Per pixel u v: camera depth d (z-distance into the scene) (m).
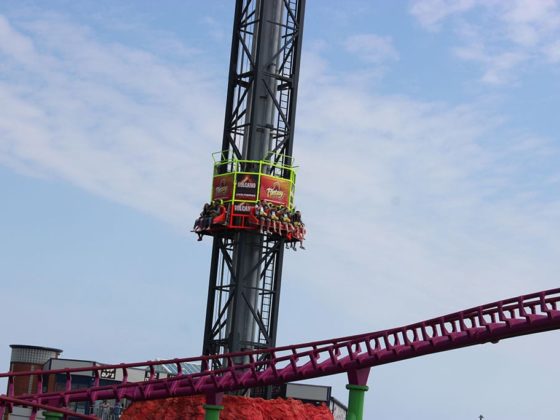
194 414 97.75
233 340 100.00
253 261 102.50
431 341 79.00
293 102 106.25
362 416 80.38
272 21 106.19
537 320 76.44
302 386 123.12
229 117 106.81
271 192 102.69
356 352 80.50
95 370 81.69
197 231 104.12
